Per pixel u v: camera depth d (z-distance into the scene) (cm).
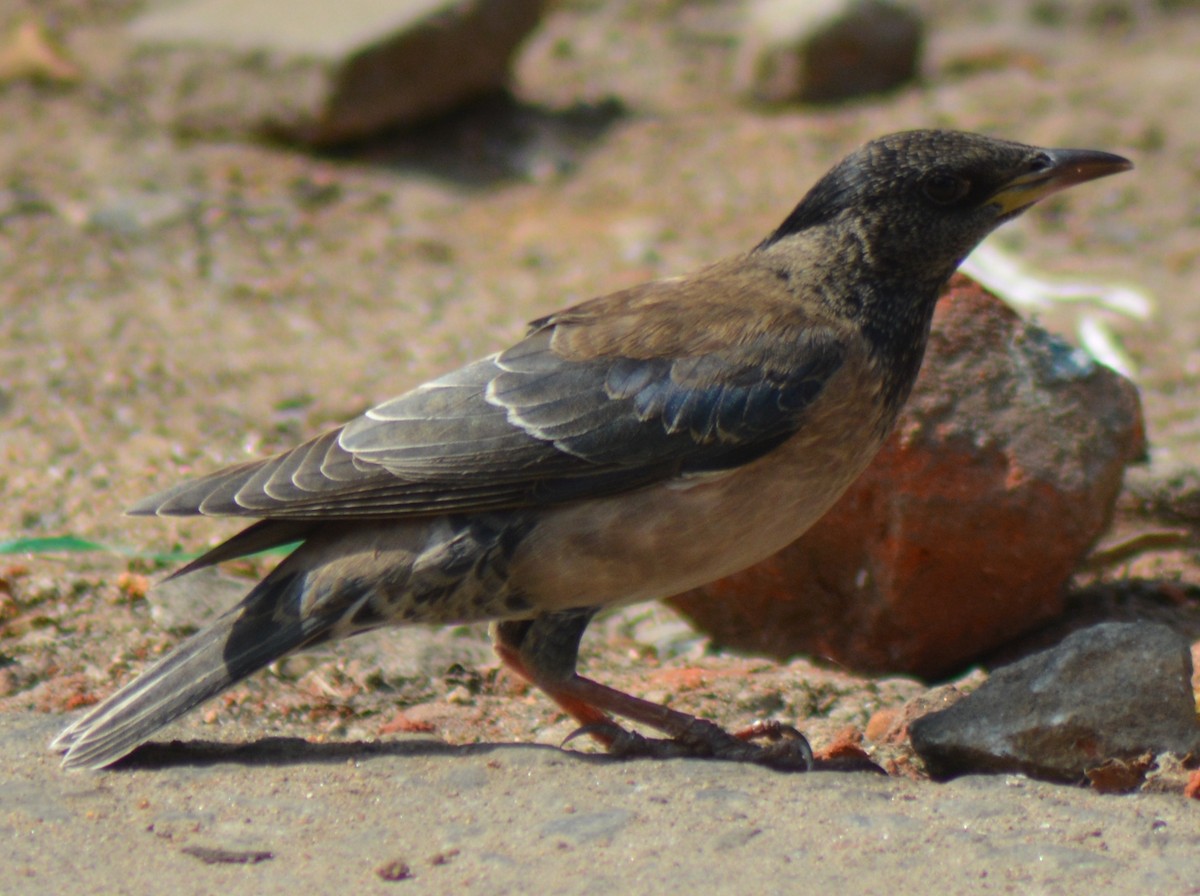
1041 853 752
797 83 2489
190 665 875
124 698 866
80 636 1091
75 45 2552
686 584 924
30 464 1389
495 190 2202
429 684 1068
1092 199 2166
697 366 901
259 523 913
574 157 2297
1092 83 2573
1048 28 2945
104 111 2292
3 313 1712
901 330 948
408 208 2117
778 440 895
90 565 1212
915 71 2562
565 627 930
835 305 939
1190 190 2170
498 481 887
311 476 884
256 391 1573
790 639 1141
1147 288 1900
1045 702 873
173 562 1227
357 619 891
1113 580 1225
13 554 1222
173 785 843
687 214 2109
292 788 841
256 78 2230
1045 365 1093
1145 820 796
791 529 929
